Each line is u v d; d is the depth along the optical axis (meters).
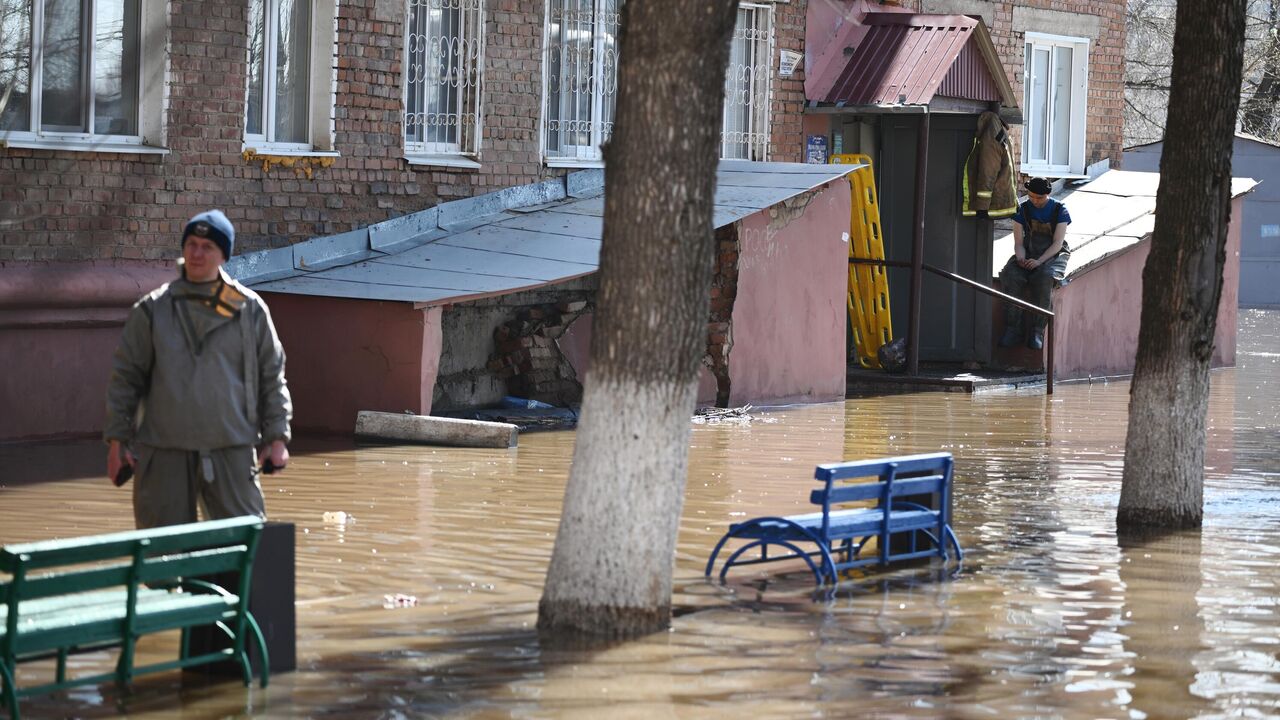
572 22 24.27
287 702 8.28
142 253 18.73
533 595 10.77
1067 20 32.56
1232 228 31.16
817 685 8.76
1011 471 17.30
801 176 23.89
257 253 19.84
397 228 21.56
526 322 21.86
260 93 20.34
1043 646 9.71
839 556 12.55
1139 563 12.38
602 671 8.96
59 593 7.68
